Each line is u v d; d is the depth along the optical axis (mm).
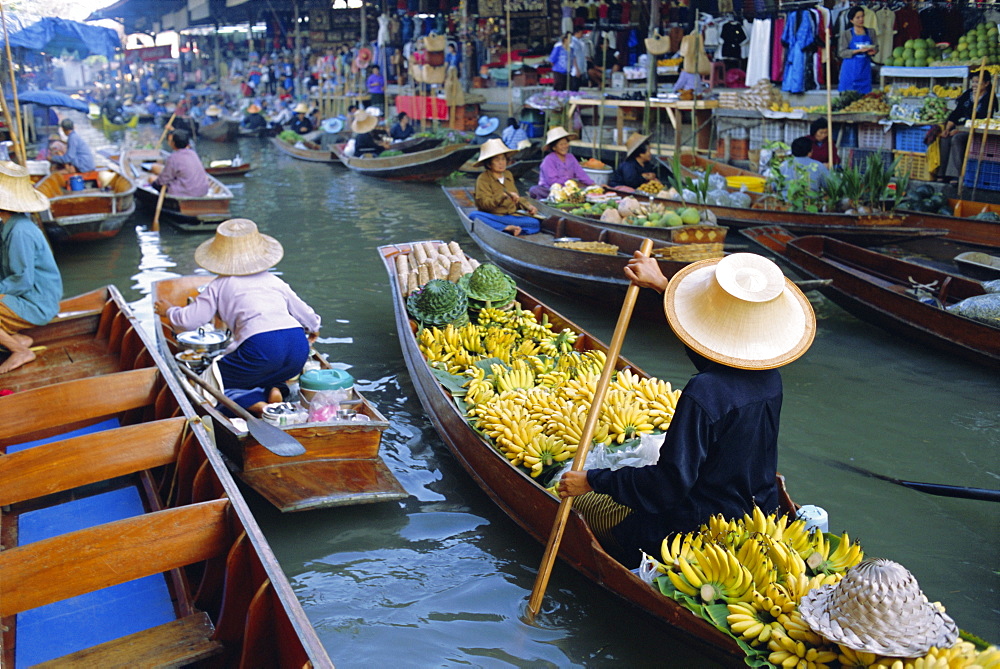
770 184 10812
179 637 2916
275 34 32375
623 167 11508
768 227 8250
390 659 3387
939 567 3961
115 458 3738
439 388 5059
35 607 2861
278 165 19688
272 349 5094
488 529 4309
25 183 5949
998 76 10148
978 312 6453
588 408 4289
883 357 6703
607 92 16469
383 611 3680
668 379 6266
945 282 7289
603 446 4000
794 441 5234
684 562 3041
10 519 3895
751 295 3068
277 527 4316
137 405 4566
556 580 3875
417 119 20625
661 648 3443
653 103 14180
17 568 2807
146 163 16531
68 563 2881
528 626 3576
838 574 3043
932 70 11023
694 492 3229
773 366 3031
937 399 5871
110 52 21906
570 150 16203
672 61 15578
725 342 3084
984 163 10320
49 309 6047
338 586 3852
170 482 4023
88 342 6211
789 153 11531
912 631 2516
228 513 3104
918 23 12031
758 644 2836
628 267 3586
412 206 13734
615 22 18141
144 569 3014
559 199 10438
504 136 16453
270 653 2676
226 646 2889
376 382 6227
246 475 4320
